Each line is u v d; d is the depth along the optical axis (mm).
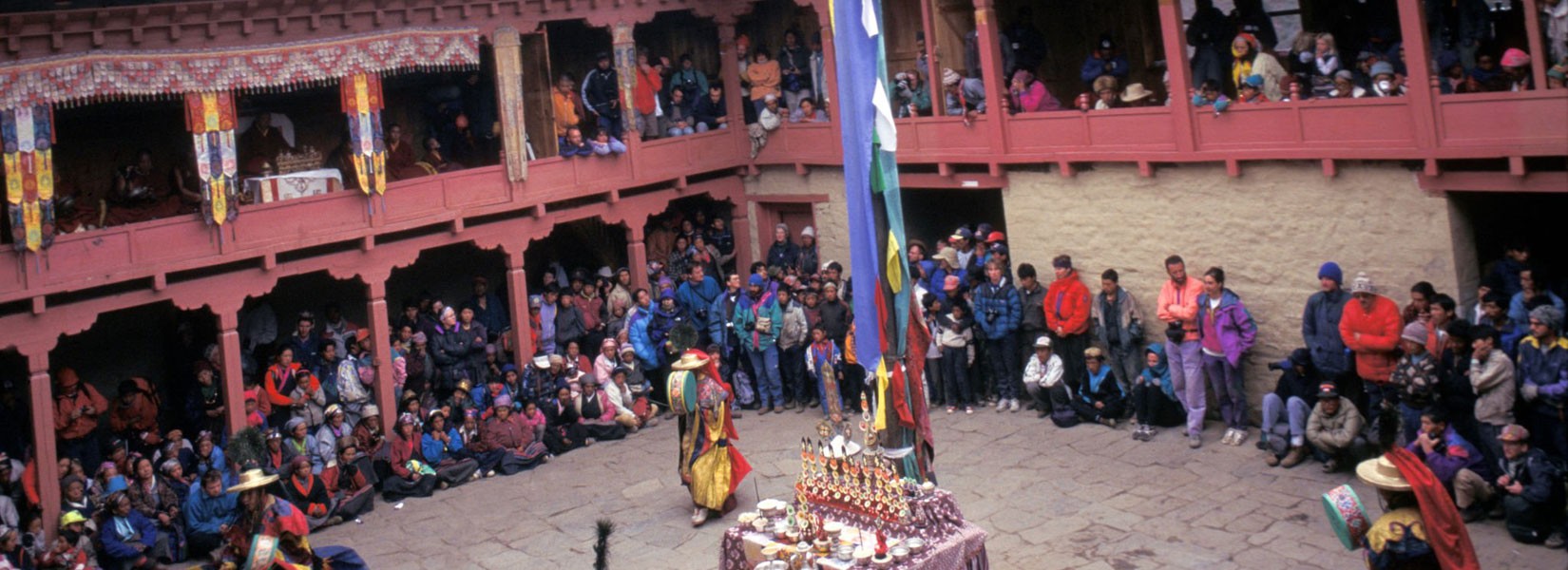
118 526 15945
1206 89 17062
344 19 18453
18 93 15812
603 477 18219
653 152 22156
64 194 18984
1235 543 13750
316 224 18594
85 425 17547
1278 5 21781
